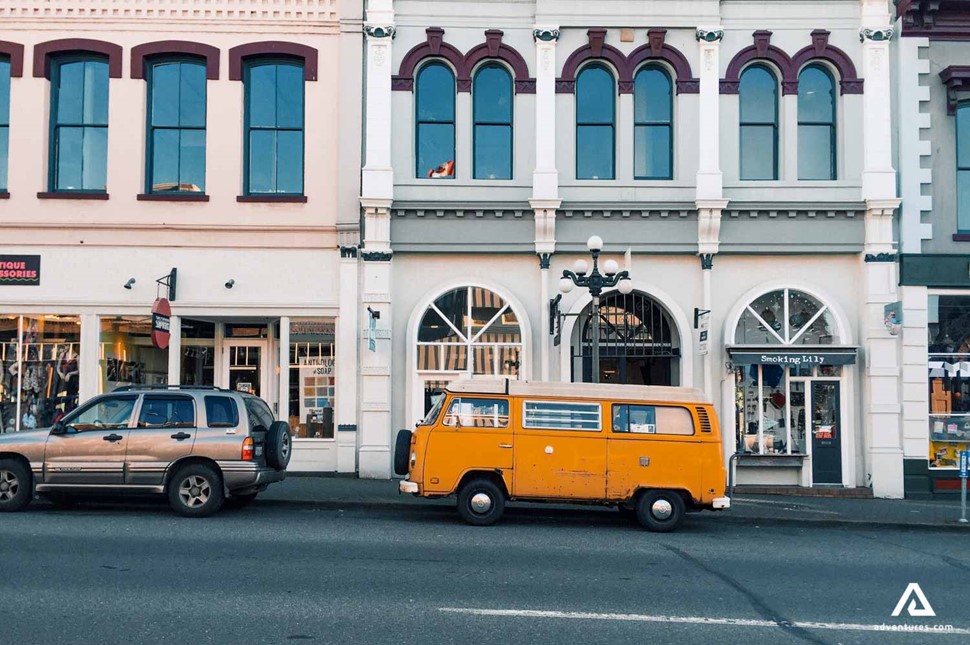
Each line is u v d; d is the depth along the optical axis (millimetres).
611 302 17172
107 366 16859
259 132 17328
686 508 12328
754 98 17234
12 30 16922
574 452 12039
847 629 7066
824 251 16828
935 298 16688
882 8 16859
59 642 6293
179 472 12023
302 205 16891
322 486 15195
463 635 6641
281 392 16750
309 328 16969
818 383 16906
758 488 16484
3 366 16641
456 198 16812
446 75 17297
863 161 16828
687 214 16797
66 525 11109
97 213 16719
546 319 16688
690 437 12141
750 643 6617
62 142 17156
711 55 16859
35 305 16594
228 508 13086
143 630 6613
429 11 17047
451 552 9930
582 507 14078
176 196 16750
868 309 16594
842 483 16672
